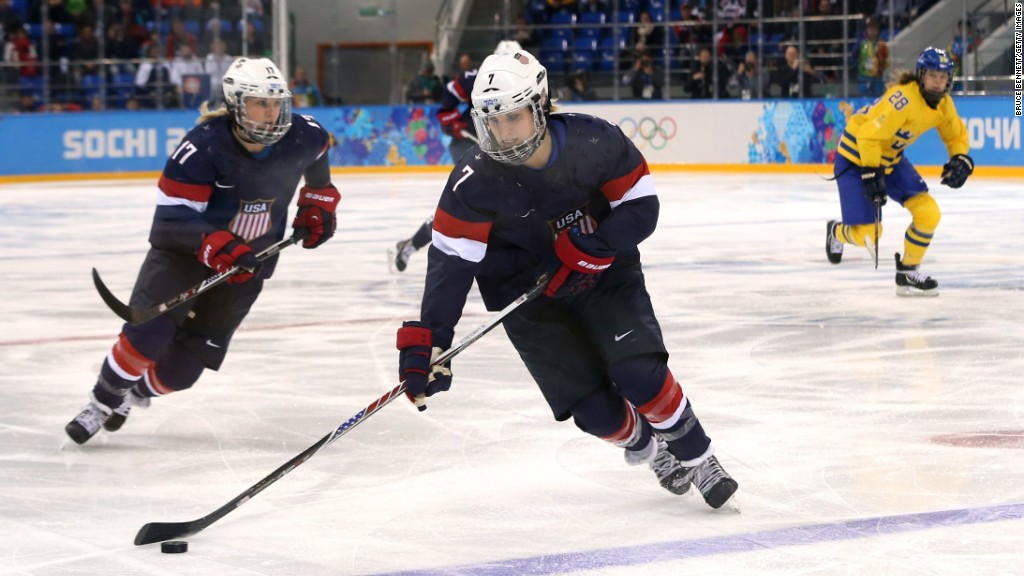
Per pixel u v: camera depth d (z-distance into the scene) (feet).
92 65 99.40
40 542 17.06
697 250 50.44
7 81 98.02
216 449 22.26
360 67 107.55
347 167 103.24
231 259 20.17
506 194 15.81
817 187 80.64
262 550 16.56
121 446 22.54
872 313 35.22
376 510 18.35
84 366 29.78
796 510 17.83
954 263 45.32
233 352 31.12
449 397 25.86
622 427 17.57
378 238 56.75
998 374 27.09
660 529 17.11
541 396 25.86
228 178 20.86
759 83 95.76
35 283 44.01
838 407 24.39
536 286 16.44
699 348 30.63
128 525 17.83
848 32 92.79
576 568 15.60
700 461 17.38
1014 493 18.45
